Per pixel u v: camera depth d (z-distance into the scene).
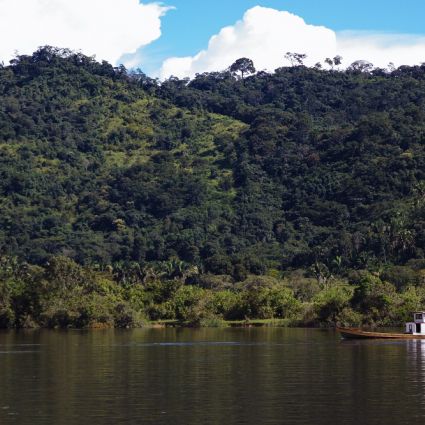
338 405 107.62
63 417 101.00
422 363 154.62
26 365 157.50
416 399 111.38
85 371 146.50
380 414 101.38
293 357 169.25
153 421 98.31
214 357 170.88
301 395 115.75
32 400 113.25
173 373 142.38
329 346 198.62
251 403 109.75
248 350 188.12
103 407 107.56
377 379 131.62
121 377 137.25
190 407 107.12
